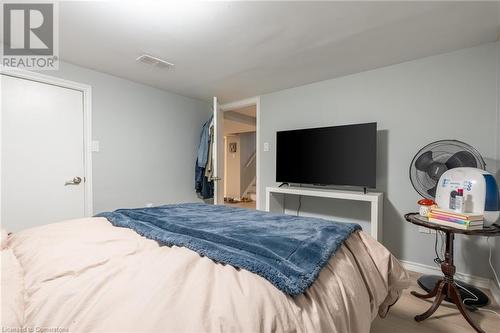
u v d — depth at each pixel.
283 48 2.12
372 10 1.59
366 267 1.07
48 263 0.81
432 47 2.07
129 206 3.01
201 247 0.91
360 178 2.46
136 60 2.41
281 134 3.08
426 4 1.52
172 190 3.51
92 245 0.97
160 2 1.52
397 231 2.40
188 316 0.57
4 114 2.12
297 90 3.15
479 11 1.58
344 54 2.22
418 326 1.47
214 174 3.33
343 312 0.78
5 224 2.13
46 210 2.35
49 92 2.37
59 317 0.57
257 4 1.54
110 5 1.56
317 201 2.98
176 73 2.74
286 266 0.79
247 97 3.66
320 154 2.74
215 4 1.54
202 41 2.01
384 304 1.25
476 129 2.03
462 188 1.53
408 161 2.35
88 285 0.67
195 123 3.83
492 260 1.90
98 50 2.20
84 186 2.62
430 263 2.21
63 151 2.46
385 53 2.20
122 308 0.58
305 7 1.57
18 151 2.20
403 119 2.38
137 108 3.07
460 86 2.10
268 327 0.59
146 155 3.19
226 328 0.55
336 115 2.82
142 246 0.98
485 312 1.60
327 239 1.03
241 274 0.75
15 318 0.55
